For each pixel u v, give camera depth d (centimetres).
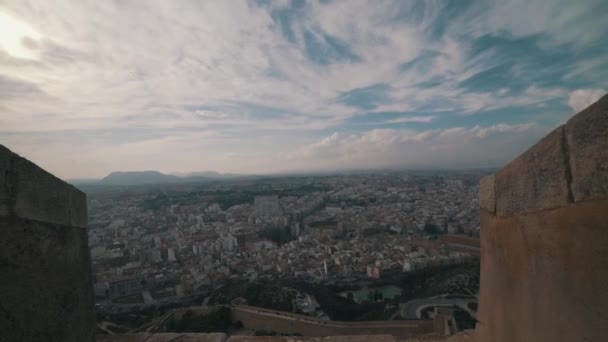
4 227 203
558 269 173
